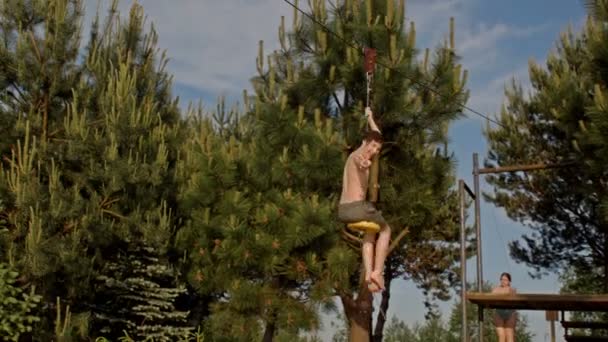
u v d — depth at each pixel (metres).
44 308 14.40
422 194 13.21
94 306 15.48
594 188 16.45
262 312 12.97
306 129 12.38
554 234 19.88
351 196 5.78
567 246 19.80
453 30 12.46
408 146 13.18
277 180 12.98
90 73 15.29
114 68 16.45
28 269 12.85
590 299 10.50
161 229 14.70
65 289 14.36
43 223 12.98
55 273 13.68
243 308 12.88
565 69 15.53
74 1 15.02
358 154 5.82
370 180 5.89
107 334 16.00
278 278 13.43
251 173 13.45
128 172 14.17
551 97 14.53
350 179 5.84
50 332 13.92
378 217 5.69
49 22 14.59
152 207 15.07
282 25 13.60
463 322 11.50
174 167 16.62
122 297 16.08
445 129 12.87
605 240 18.52
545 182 19.17
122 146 14.57
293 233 12.13
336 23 12.71
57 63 14.62
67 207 13.24
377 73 11.99
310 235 12.07
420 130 12.70
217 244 13.25
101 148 14.14
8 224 13.69
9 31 14.52
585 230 19.16
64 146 14.31
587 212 18.77
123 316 16.20
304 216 12.07
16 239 13.36
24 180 13.02
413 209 13.19
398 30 12.06
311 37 13.05
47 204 13.16
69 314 13.52
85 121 14.28
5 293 12.80
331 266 11.95
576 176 18.08
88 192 14.40
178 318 16.75
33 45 14.56
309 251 12.57
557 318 13.63
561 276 22.78
